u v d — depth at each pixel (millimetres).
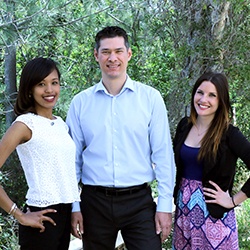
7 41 4738
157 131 2191
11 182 5570
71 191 1981
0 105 5785
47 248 1895
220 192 2123
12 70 5859
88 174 2215
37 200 1865
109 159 2164
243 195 2074
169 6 5309
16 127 1812
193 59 4930
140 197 2180
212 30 4785
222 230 2148
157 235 2188
